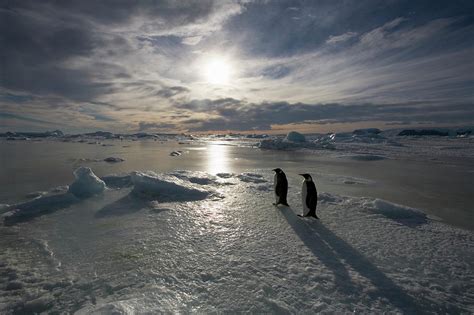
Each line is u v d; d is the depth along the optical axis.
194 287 3.49
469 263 4.38
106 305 2.85
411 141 65.25
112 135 122.25
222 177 12.80
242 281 3.64
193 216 6.68
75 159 22.69
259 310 3.05
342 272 3.95
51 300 3.24
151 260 4.25
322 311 3.07
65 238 5.18
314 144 42.34
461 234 5.74
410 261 4.39
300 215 6.75
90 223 6.09
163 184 9.16
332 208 7.54
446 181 13.07
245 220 6.38
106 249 4.66
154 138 113.38
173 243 4.95
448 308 3.21
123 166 18.16
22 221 6.23
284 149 40.38
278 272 3.91
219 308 3.07
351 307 3.16
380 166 19.53
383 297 3.37
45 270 3.97
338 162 22.36
